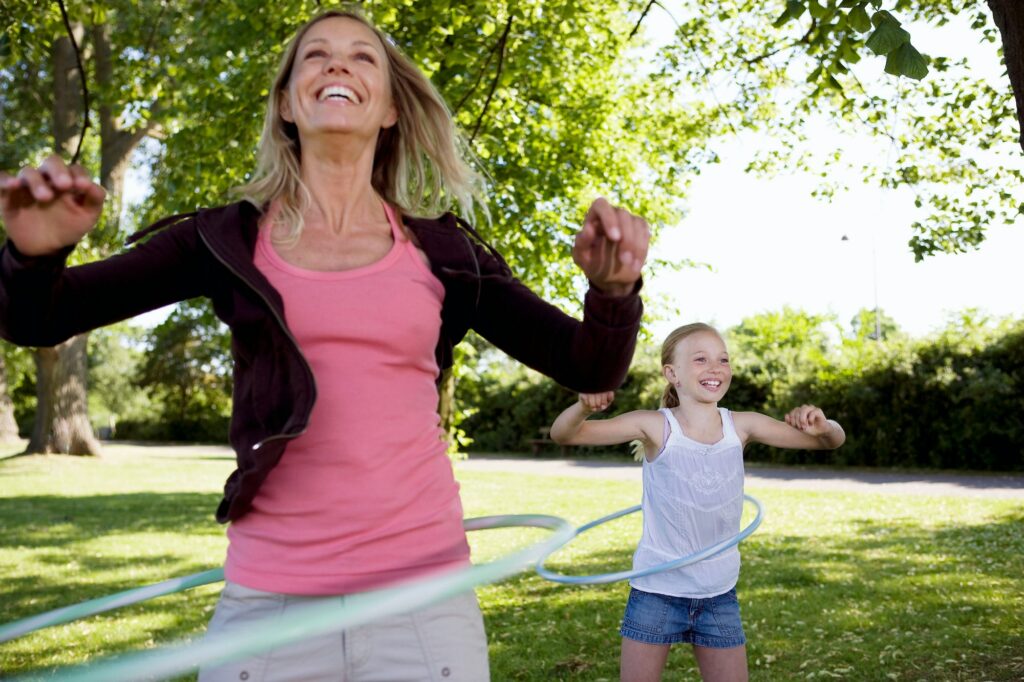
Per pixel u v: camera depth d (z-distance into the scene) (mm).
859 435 20234
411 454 1855
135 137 20750
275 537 1798
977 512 11789
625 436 3867
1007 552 8625
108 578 8680
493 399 30625
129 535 11547
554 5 8891
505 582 8070
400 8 8672
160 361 42469
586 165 12477
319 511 1790
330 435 1790
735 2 9930
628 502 14438
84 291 1648
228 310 1841
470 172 2266
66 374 24500
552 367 1872
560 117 12578
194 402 43031
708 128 12297
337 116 1878
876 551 8984
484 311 2018
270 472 1804
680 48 10586
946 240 8922
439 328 1950
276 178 1987
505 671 5395
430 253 1980
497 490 16797
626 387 25469
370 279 1863
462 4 8328
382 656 1782
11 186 1415
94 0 9484
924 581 7414
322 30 1991
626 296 1643
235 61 10031
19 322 1555
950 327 19203
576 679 5211
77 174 1440
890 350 19734
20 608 7352
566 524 2773
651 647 3678
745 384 22688
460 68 9094
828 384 20578
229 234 1815
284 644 1725
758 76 10102
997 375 17781
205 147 10344
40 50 9789
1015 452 18000
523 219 11656
